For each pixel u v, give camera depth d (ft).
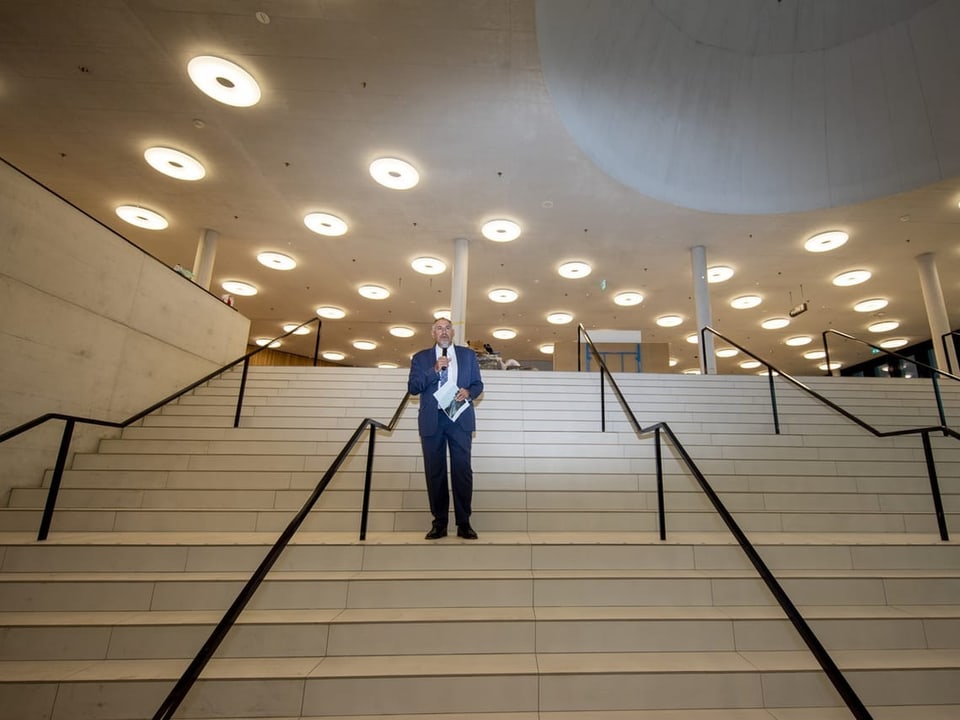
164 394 18.49
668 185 24.99
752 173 25.54
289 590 7.89
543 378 20.51
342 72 17.62
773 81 23.65
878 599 8.29
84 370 14.60
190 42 16.44
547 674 6.48
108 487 12.50
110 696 6.20
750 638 7.38
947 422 18.01
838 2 21.20
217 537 9.93
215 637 6.01
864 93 23.09
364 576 8.20
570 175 23.53
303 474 12.82
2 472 11.92
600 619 7.38
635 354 38.73
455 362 10.58
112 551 8.65
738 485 13.00
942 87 21.61
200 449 14.70
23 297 12.66
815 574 8.60
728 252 30.71
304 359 63.26
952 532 11.50
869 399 20.29
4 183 12.17
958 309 39.47
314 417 17.38
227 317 23.06
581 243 30.30
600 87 20.74
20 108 19.72
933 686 6.66
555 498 12.01
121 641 6.99
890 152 23.25
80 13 15.43
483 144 21.43
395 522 11.08
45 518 9.34
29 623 7.05
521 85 18.19
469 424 10.20
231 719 6.14
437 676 6.41
